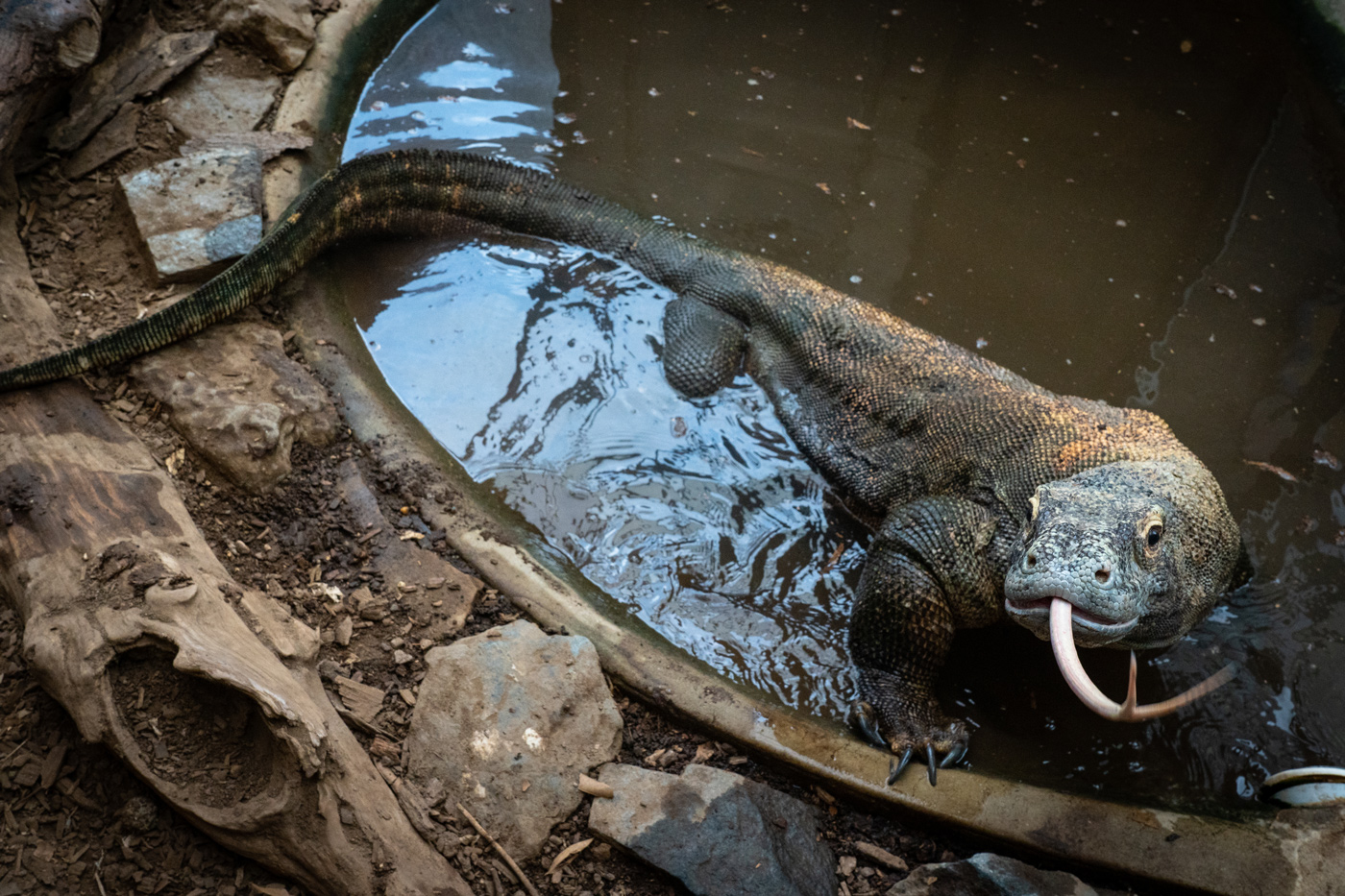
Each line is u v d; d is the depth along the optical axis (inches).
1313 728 67.2
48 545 63.9
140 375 72.5
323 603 67.2
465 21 102.2
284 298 78.7
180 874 59.3
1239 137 94.7
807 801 64.6
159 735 60.0
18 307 74.0
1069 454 69.1
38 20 78.2
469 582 68.7
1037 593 60.6
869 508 75.6
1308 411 78.6
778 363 80.9
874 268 85.7
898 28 104.5
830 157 92.5
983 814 63.1
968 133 94.5
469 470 75.5
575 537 73.5
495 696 64.1
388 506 71.6
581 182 90.0
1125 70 100.3
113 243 79.1
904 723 66.7
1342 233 88.3
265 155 83.7
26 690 62.2
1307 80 98.8
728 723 65.4
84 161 82.5
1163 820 62.6
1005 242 87.4
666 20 104.7
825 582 73.0
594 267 86.0
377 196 84.0
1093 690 58.2
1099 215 89.3
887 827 64.1
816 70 99.4
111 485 66.7
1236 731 67.3
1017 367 80.4
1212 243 87.6
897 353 77.5
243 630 62.1
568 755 63.6
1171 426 77.6
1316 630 70.2
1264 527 73.7
